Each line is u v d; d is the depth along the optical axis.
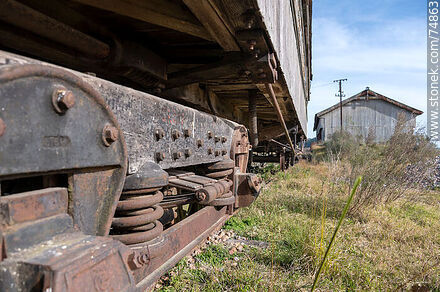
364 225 5.23
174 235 2.30
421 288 3.04
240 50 2.70
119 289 1.21
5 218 1.03
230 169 3.64
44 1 1.82
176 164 2.29
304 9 9.54
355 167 7.41
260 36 2.32
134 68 2.66
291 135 11.75
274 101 4.36
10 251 1.02
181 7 2.26
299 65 7.92
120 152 1.51
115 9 2.07
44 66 1.07
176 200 2.78
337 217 5.66
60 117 1.16
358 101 45.97
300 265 3.43
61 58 2.13
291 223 4.93
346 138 18.77
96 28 2.29
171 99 3.77
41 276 0.97
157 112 2.04
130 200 1.81
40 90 1.07
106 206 1.50
